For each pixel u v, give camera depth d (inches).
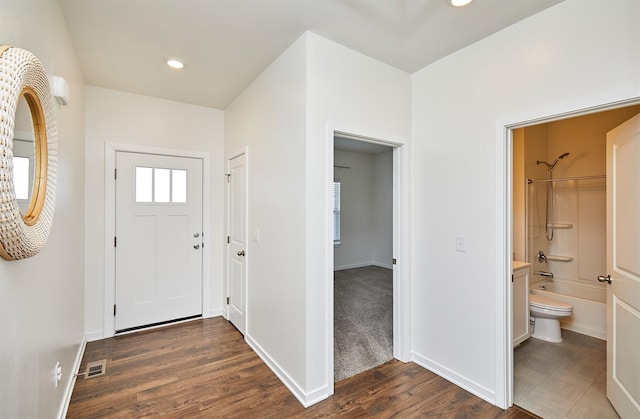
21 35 45.2
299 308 81.8
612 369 75.7
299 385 80.9
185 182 136.3
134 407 76.2
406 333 100.8
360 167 264.7
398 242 102.0
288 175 87.5
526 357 102.9
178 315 135.6
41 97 47.4
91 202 115.7
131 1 68.3
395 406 77.6
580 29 64.7
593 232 131.4
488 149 81.2
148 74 106.2
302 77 81.0
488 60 81.3
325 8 70.4
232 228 133.5
